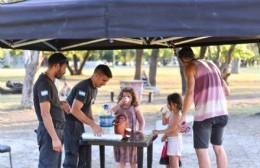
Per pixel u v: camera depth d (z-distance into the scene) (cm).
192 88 601
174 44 760
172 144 664
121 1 364
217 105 605
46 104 531
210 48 3198
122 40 679
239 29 356
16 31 389
